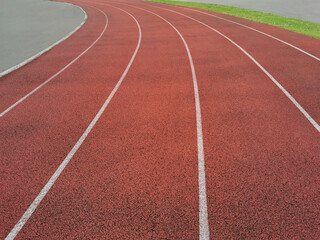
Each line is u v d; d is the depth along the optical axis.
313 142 3.80
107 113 5.09
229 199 2.89
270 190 2.97
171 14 18.62
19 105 5.68
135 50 9.89
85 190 3.15
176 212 2.77
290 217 2.62
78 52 10.02
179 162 3.54
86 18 18.95
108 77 7.14
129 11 21.58
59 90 6.41
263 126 4.31
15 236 2.60
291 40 10.03
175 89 6.06
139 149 3.89
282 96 5.38
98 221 2.72
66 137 4.34
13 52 10.45
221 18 15.91
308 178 3.12
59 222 2.73
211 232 2.53
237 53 8.73
